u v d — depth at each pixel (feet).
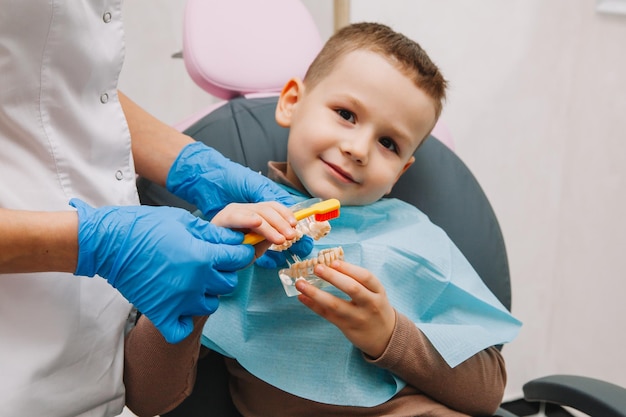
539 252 5.99
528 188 5.79
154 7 4.54
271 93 3.85
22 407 2.25
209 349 3.15
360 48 3.17
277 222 2.35
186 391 2.79
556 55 5.51
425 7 5.00
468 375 3.00
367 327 2.76
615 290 5.38
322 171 3.10
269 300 3.01
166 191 3.42
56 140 2.38
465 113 5.37
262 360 2.94
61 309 2.34
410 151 3.23
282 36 3.82
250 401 3.09
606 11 5.16
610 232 5.39
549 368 6.25
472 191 3.77
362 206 3.31
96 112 2.55
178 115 4.93
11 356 2.24
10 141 2.32
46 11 2.19
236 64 3.72
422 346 2.88
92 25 2.40
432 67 3.24
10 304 2.26
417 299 3.21
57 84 2.34
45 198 2.35
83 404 2.47
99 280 2.48
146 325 2.64
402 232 3.33
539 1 5.28
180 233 2.19
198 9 3.70
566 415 6.11
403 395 3.02
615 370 5.49
